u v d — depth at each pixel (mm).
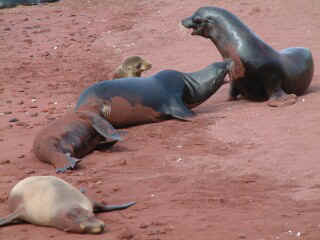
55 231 17875
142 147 26625
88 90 29719
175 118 30688
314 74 38781
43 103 36438
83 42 53844
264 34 50219
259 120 29234
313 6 56688
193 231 17656
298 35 48906
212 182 21891
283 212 18969
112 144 26891
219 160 24234
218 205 19703
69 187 18875
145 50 49812
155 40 52438
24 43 54312
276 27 51906
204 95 32625
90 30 57781
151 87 30734
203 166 23672
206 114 31359
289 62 33500
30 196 18594
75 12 65500
